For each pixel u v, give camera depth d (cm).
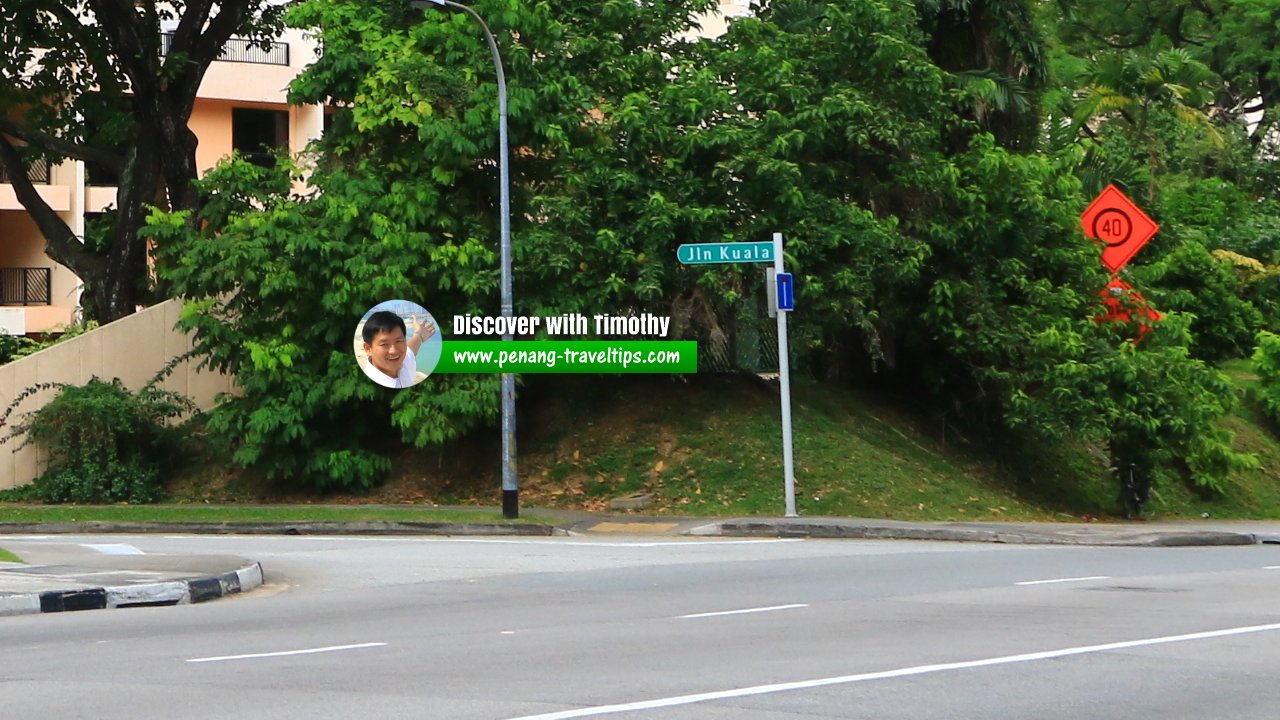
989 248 2480
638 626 1092
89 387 2461
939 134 2495
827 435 2441
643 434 2436
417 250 2277
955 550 1777
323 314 2342
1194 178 4053
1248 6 4644
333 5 2350
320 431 2408
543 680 856
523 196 2427
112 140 3020
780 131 2320
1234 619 1113
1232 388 2528
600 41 2373
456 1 2342
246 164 2381
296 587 1395
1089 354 2397
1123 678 863
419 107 2255
